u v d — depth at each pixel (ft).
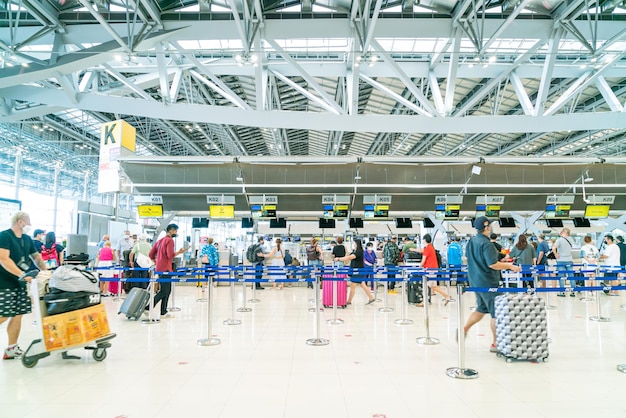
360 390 12.80
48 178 90.58
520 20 32.68
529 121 38.93
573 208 53.36
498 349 16.65
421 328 22.67
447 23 32.42
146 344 18.85
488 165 48.91
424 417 10.81
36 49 42.01
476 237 17.25
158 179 48.49
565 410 11.29
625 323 24.20
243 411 11.16
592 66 36.60
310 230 71.05
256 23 31.22
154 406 11.52
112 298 36.35
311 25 32.30
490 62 31.81
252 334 21.02
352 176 49.42
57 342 15.40
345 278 22.27
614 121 38.86
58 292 15.92
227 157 45.73
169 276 25.86
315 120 39.52
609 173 49.49
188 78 48.01
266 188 50.19
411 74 42.06
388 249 38.22
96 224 53.72
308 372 14.62
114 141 47.47
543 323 16.15
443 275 21.91
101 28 34.24
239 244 74.54
